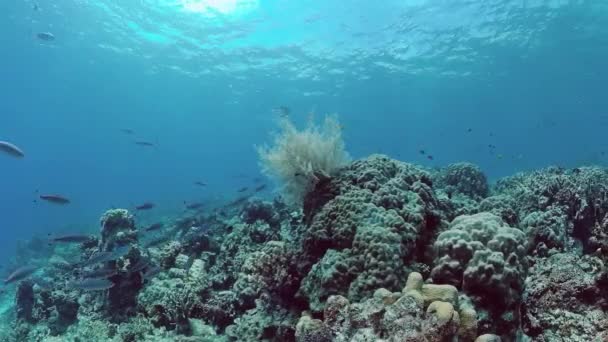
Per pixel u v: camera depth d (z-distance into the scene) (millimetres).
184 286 7066
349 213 4766
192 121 67125
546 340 3604
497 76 41344
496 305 3564
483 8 27781
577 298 3701
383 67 38344
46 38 16766
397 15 28812
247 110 55594
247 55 36344
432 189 5781
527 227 6289
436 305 2939
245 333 4957
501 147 74562
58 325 8484
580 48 34156
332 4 27828
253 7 28781
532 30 30938
